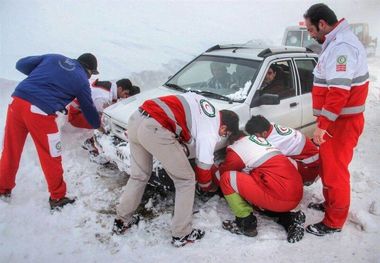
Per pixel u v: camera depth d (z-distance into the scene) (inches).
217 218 128.7
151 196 143.9
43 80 123.9
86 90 130.6
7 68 233.9
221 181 121.9
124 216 118.3
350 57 104.3
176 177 112.7
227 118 116.6
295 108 165.8
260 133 127.9
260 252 114.0
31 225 122.4
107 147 140.8
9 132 127.1
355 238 121.3
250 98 145.2
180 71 178.4
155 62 321.1
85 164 165.9
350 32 108.6
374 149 201.0
